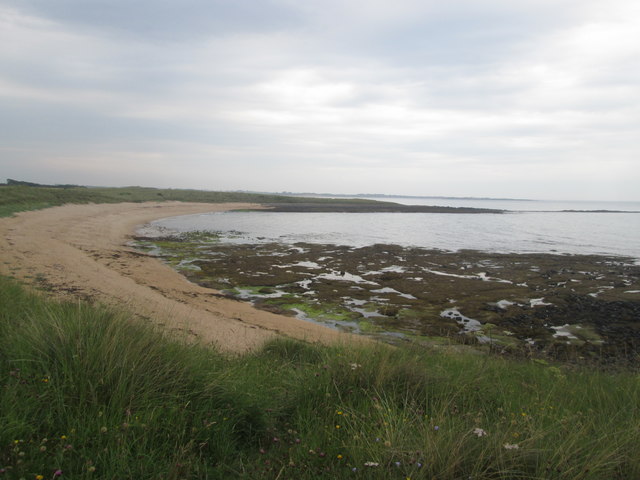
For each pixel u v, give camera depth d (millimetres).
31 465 2459
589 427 3748
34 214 31797
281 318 12766
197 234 34031
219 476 2723
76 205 43562
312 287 17188
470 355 8125
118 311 4891
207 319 11273
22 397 3062
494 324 12758
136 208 54406
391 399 3859
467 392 4586
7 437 2627
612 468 2850
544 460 2818
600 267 22922
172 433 3045
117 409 3127
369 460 2902
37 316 5223
